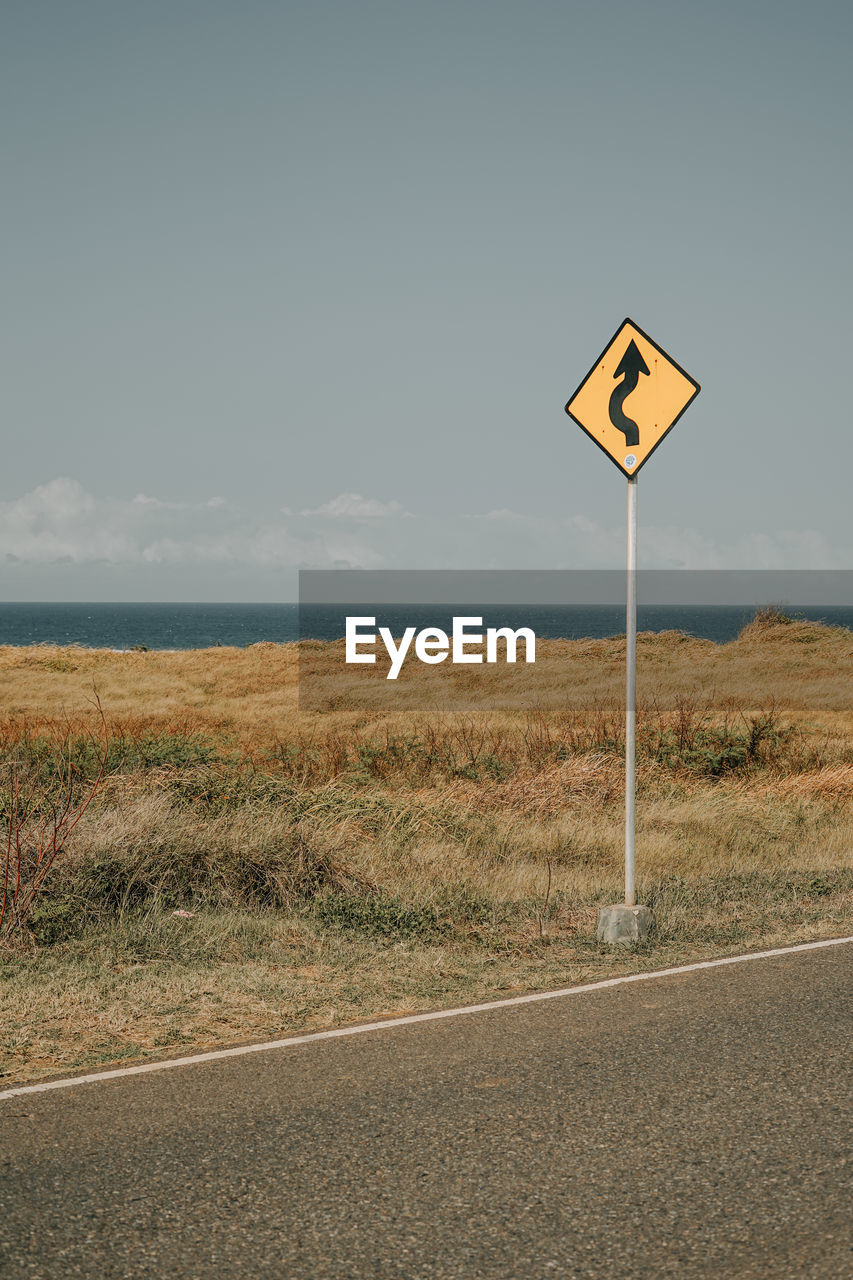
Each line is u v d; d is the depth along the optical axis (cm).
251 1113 446
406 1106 452
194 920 775
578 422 777
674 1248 334
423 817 1119
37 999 603
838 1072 488
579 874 980
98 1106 454
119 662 3797
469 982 657
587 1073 489
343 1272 322
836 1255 328
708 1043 531
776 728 1812
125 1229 350
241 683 3328
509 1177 384
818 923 816
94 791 873
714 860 1070
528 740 1627
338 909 815
